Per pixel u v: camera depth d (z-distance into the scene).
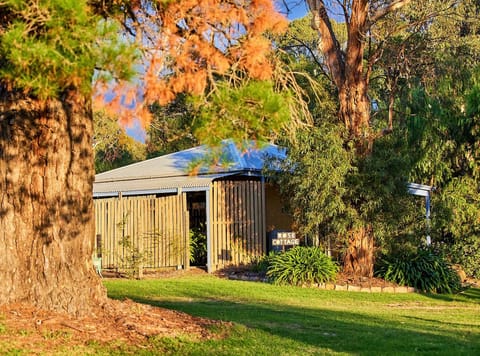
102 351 7.26
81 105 8.48
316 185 15.87
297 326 9.66
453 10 22.67
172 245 19.53
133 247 18.41
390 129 17.34
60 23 5.77
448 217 22.23
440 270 16.89
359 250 17.30
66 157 8.42
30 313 8.12
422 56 21.69
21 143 8.24
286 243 17.89
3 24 6.39
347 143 16.81
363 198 16.53
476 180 23.50
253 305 12.38
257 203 20.19
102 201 20.45
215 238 19.58
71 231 8.48
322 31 17.81
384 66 21.11
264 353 7.64
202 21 7.14
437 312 12.82
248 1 7.13
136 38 7.08
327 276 16.34
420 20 18.77
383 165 16.28
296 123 9.49
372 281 16.73
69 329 7.85
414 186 21.30
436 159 22.88
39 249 8.34
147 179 22.22
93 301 8.69
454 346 8.45
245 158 20.38
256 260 19.31
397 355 7.75
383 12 17.19
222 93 6.75
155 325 8.50
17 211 8.28
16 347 7.07
